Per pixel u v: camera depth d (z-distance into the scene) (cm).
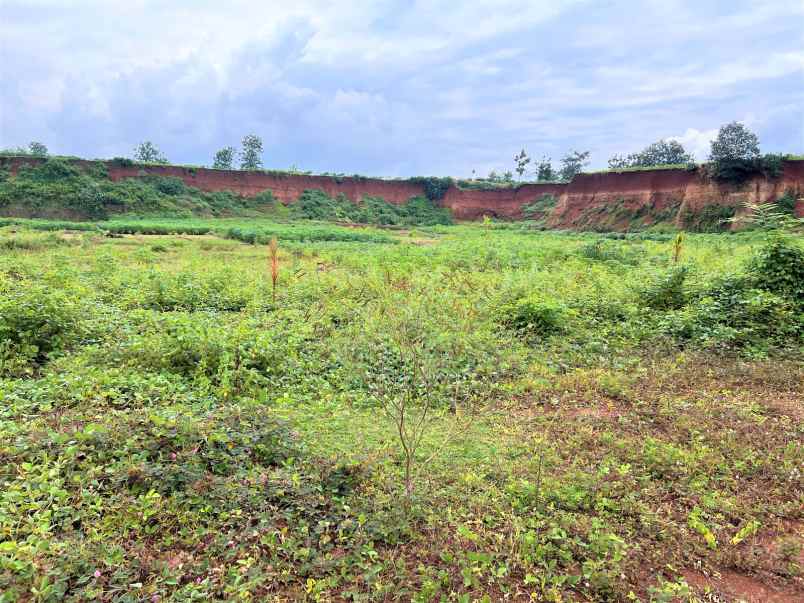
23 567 327
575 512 457
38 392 618
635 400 714
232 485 443
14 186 5134
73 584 332
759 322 1020
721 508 464
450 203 7412
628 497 474
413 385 705
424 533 425
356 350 656
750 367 844
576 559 400
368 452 546
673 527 434
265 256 2555
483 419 653
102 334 895
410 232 5253
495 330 1015
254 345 792
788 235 1134
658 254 2095
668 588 366
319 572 370
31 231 3369
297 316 1096
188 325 847
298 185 7000
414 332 580
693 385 778
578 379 789
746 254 1600
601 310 1150
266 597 343
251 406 600
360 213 6862
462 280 1270
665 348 945
